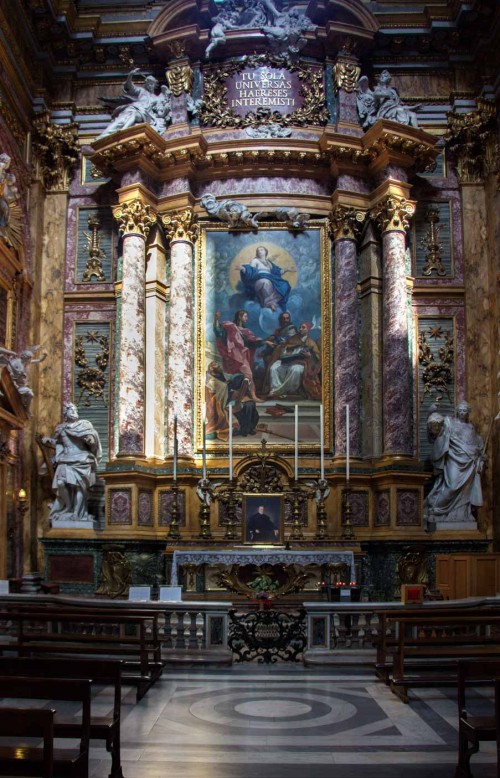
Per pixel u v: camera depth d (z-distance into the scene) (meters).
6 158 14.24
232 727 6.93
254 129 16.59
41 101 17.05
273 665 9.51
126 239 16.19
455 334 16.77
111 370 16.75
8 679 4.87
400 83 17.58
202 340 16.27
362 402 16.16
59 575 15.05
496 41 16.69
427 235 17.11
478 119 16.86
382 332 16.17
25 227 16.55
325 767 5.88
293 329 16.30
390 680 8.40
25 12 15.91
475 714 7.38
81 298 16.97
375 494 15.58
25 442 16.00
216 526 15.49
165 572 14.89
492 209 16.66
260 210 16.48
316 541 14.09
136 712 7.41
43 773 4.38
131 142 15.99
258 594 11.14
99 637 8.70
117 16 17.50
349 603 9.81
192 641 9.88
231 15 17.09
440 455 15.61
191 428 15.90
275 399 16.08
